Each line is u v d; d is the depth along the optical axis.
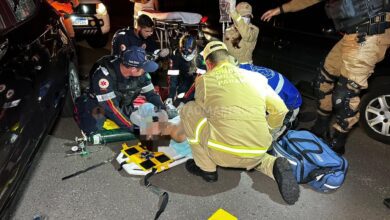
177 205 2.54
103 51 5.94
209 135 2.52
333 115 3.90
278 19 3.76
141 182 2.77
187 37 3.66
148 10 5.04
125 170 2.87
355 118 3.00
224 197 2.65
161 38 4.43
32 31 2.63
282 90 3.05
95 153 3.12
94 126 3.19
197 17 4.59
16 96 2.13
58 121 3.64
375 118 3.35
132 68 2.85
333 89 3.23
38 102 2.44
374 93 3.30
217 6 4.70
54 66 2.88
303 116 3.88
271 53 3.93
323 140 3.15
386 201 2.60
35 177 2.77
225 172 2.95
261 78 2.54
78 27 5.59
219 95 2.40
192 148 2.74
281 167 2.51
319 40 3.41
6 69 2.09
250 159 2.53
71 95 3.53
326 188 2.70
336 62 3.06
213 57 2.50
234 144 2.44
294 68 3.74
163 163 2.89
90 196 2.60
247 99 2.39
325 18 3.34
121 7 9.60
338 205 2.61
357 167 3.05
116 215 2.43
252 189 2.75
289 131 3.04
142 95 3.36
